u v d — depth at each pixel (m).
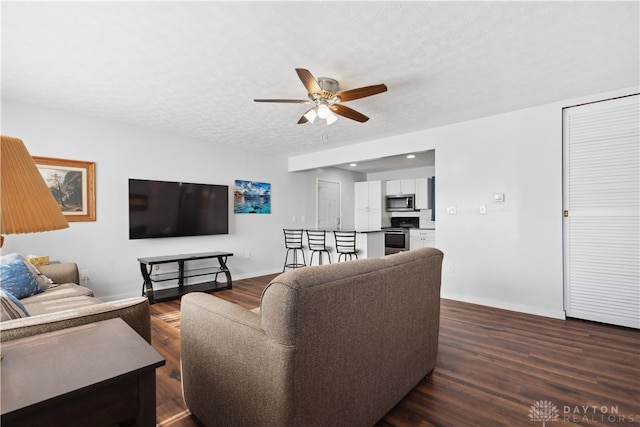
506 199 3.72
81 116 3.78
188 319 1.69
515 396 1.95
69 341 1.15
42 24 1.99
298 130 4.41
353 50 2.32
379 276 1.58
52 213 0.92
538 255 3.53
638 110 3.02
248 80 2.82
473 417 1.75
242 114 3.72
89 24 2.00
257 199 5.80
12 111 3.32
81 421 0.87
